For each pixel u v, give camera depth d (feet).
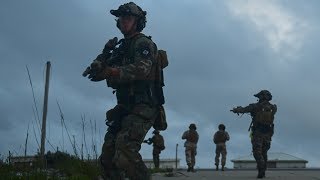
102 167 17.24
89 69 15.56
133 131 15.83
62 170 26.94
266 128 38.88
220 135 60.75
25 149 23.38
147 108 16.14
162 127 16.84
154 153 62.90
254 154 38.70
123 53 16.38
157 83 16.51
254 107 38.73
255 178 38.45
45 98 23.40
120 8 16.72
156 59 16.44
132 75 15.69
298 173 44.50
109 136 16.89
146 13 17.11
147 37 16.51
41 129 23.17
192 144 57.88
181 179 37.40
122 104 16.40
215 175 42.16
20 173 23.00
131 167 15.80
